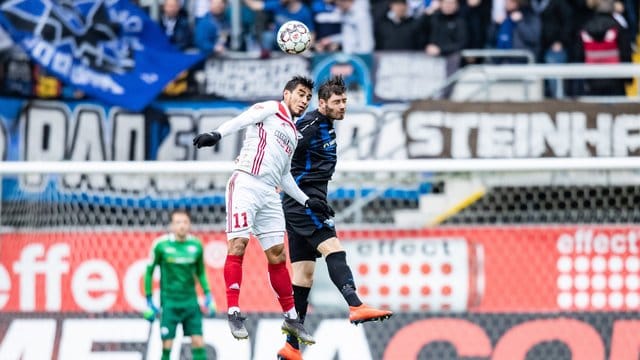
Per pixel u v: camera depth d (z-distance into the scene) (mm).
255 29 45625
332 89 27047
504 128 39375
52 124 41281
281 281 27125
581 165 34688
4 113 40781
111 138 41562
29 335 34844
